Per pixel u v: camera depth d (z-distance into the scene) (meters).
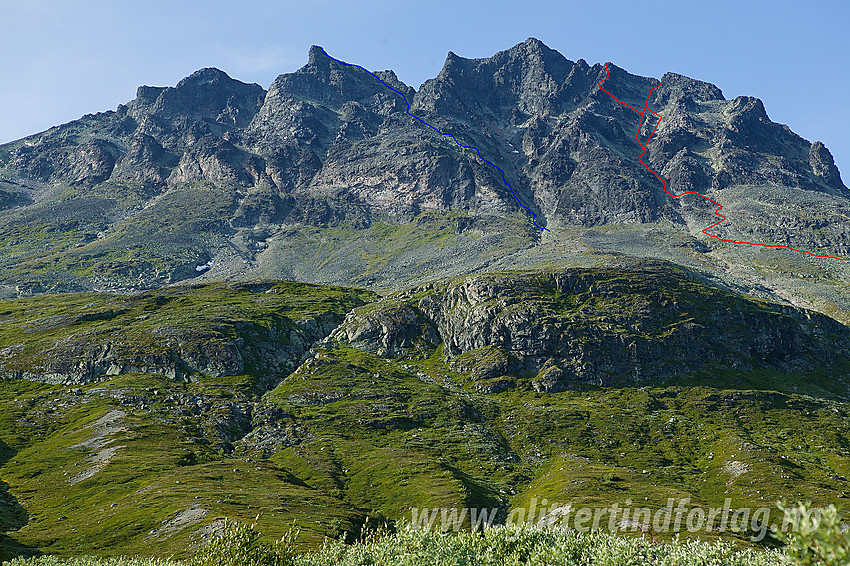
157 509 115.75
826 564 22.00
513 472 162.25
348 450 171.25
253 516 108.94
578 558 42.56
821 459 172.38
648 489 135.12
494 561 43.44
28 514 123.44
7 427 176.38
